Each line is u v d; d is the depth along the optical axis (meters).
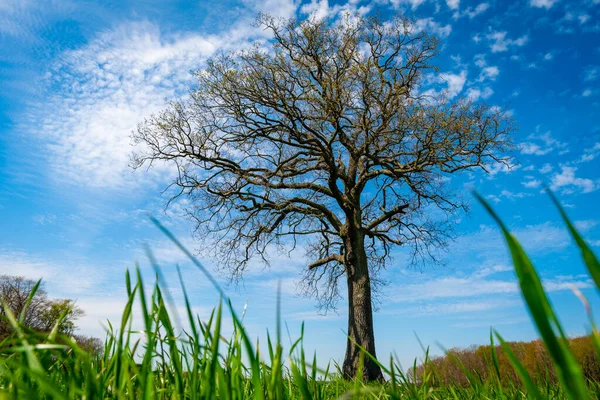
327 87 11.15
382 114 11.29
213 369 0.63
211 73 11.08
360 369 0.93
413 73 11.87
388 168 11.60
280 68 11.15
